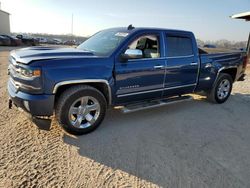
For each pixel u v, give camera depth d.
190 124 4.52
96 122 3.88
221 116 5.08
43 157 3.08
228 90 6.13
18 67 3.40
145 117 4.75
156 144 3.61
